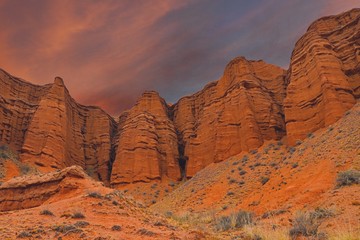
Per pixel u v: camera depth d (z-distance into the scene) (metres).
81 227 11.91
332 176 22.88
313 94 40.97
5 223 12.43
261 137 48.72
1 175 42.00
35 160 53.09
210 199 35.59
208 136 58.41
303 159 31.36
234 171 41.12
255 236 12.23
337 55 42.69
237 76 56.81
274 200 24.92
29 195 22.88
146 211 19.64
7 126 56.16
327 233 11.23
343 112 36.31
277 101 55.09
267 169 36.41
